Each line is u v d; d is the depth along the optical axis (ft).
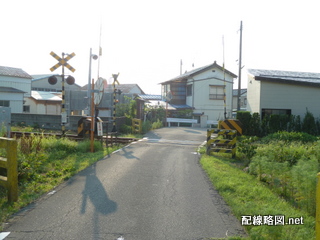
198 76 104.68
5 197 16.79
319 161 25.61
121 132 54.80
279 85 53.78
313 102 53.57
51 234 12.55
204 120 85.81
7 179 16.16
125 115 62.39
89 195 17.74
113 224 13.65
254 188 18.99
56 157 27.73
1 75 84.53
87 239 12.16
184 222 14.06
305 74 67.05
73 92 78.74
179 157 30.89
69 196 17.53
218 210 15.74
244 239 12.30
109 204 16.25
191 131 60.75
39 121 56.03
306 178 16.11
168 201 16.93
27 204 16.16
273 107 53.93
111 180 21.07
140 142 41.57
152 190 18.95
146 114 74.13
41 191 18.24
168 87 113.60
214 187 20.04
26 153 25.70
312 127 50.03
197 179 22.04
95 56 48.03
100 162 27.14
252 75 56.08
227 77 107.04
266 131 49.78
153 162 27.73
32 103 95.20
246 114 49.98
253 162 24.49
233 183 20.04
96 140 37.19
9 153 16.05
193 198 17.60
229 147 33.83
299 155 26.48
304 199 16.29
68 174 22.08
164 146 38.58
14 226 13.32
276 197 18.02
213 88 105.60
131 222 13.92
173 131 59.72
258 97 54.70
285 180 19.58
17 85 90.02
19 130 49.62
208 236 12.67
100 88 32.63
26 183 19.35
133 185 19.95
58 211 15.15
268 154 25.81
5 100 79.77
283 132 43.32
